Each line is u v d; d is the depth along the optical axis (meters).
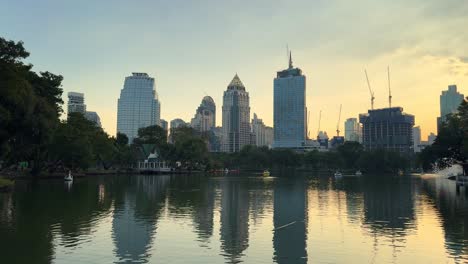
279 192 69.06
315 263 21.64
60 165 114.94
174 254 23.17
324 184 98.25
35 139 67.00
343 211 42.72
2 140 63.19
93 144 124.75
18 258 21.81
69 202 47.69
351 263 21.72
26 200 49.09
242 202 51.31
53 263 20.95
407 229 31.64
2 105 55.44
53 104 79.12
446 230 31.14
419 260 22.30
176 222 34.31
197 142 183.25
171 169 176.12
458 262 21.86
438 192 71.00
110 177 124.75
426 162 116.50
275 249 24.67
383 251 24.28
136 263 21.23
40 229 29.91
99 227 31.23
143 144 186.50
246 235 28.94
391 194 66.06
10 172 103.06
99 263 21.09
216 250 24.27
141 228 31.17
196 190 72.19
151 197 56.59
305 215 39.41
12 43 60.91
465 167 117.12
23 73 63.38
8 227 30.50
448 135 110.06
